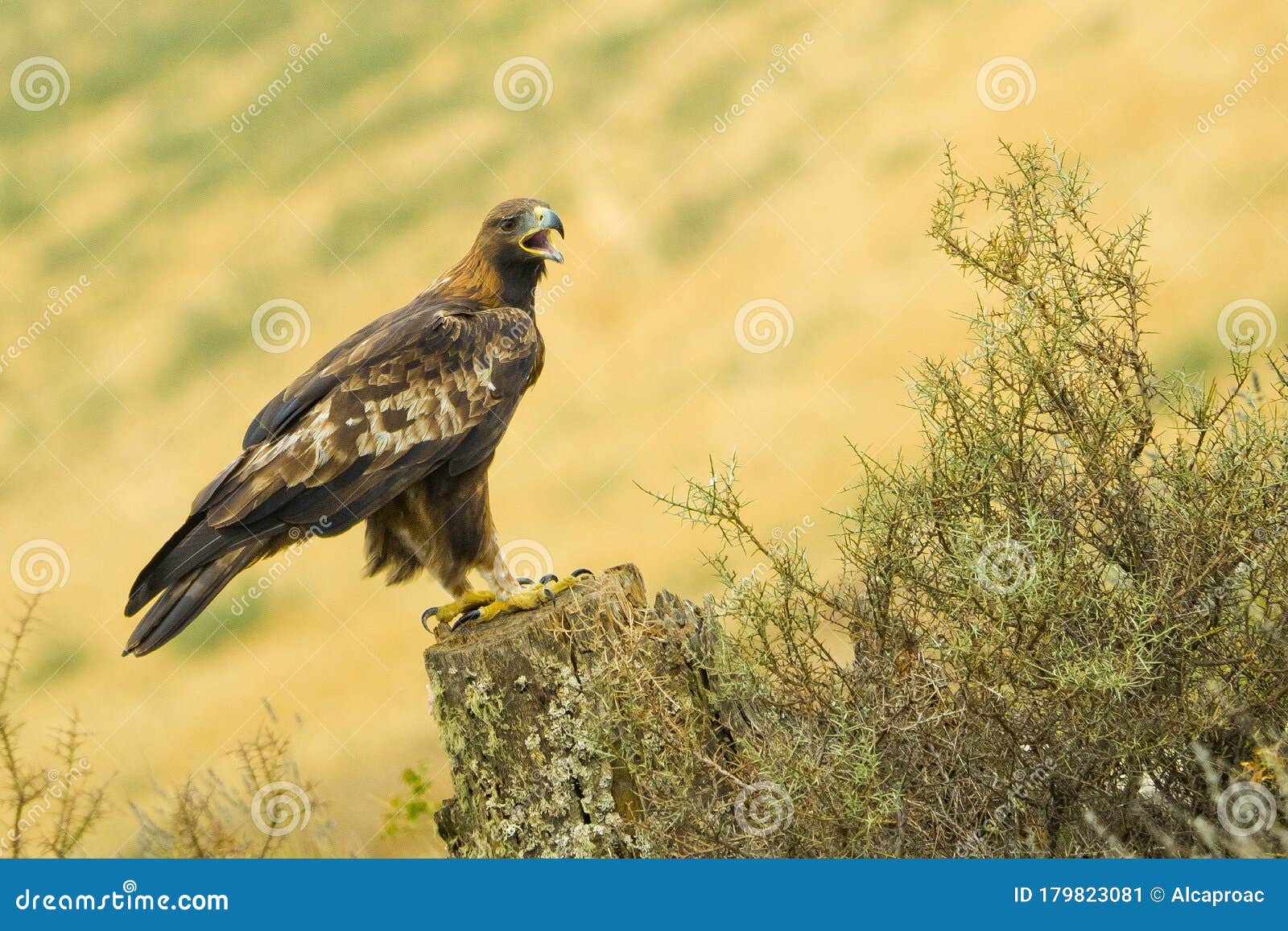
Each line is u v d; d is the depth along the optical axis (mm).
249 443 7219
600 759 5457
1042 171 5242
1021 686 4875
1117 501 5094
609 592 5785
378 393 7129
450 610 7242
